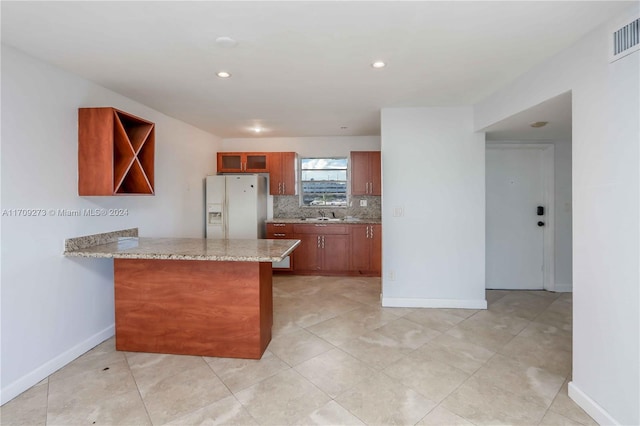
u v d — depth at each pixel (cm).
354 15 168
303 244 501
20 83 208
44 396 202
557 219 412
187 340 254
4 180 199
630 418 161
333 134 520
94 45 201
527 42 198
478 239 354
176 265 253
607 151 173
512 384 213
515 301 380
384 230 361
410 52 213
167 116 383
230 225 483
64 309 241
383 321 321
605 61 174
